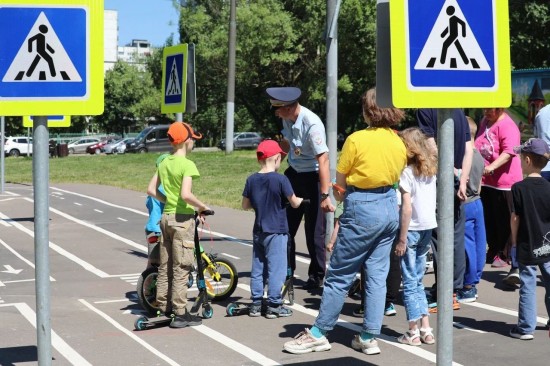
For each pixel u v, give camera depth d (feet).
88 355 24.43
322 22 198.29
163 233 28.02
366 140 23.00
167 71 40.06
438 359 15.31
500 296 32.07
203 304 29.09
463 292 31.01
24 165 157.38
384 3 15.55
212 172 109.81
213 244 48.06
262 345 25.40
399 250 24.53
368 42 198.18
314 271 34.06
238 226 56.59
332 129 38.52
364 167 22.91
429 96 15.05
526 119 103.86
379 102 15.61
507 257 37.70
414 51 14.96
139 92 323.98
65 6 15.87
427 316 25.52
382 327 27.43
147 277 29.12
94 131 334.65
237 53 197.98
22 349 25.18
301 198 30.48
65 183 105.09
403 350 24.67
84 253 45.73
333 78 38.47
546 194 24.59
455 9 15.12
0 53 15.66
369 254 23.84
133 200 79.05
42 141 15.78
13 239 52.49
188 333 27.04
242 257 43.34
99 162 148.56
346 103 212.84
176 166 27.45
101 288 35.22
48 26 15.80
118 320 29.01
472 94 15.28
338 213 29.43
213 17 207.72
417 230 25.05
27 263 42.75
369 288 23.90
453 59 15.14
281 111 32.65
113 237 52.70
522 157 24.95
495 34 15.39
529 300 25.30
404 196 24.38
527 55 169.48
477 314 29.01
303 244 47.32
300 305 31.19
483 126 37.01
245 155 146.41
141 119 326.44
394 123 23.50
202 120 298.56
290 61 196.65
